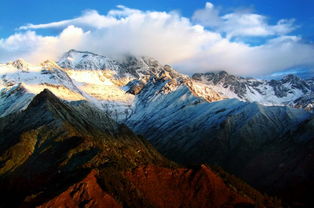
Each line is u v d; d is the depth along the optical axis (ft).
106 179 469.98
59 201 424.46
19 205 446.60
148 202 476.54
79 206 427.33
